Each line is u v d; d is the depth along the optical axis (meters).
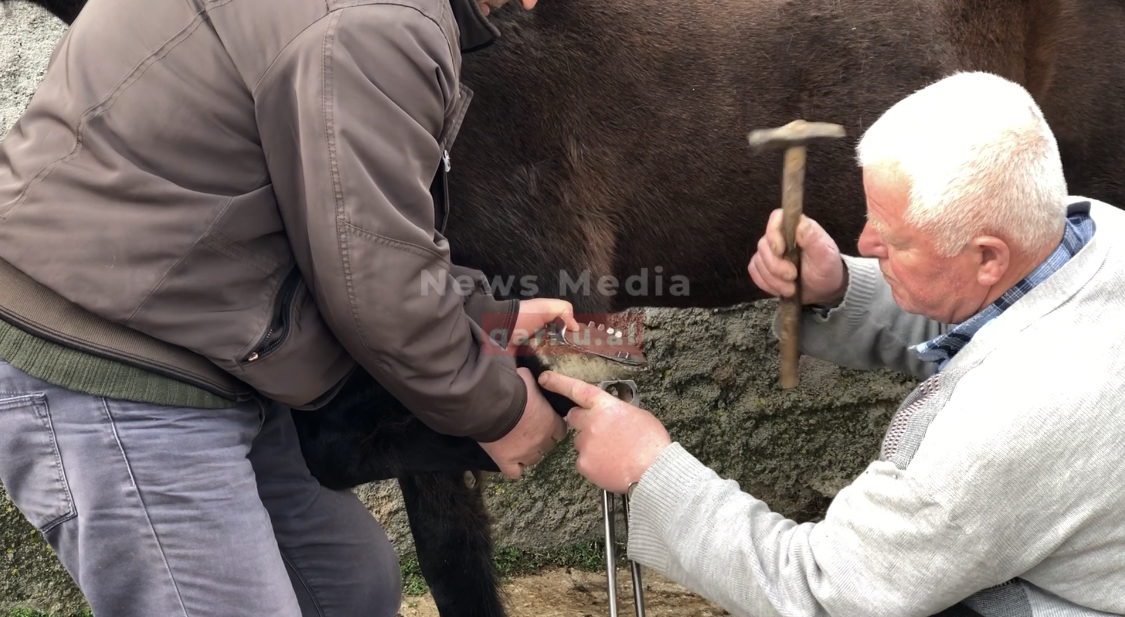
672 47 2.28
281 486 2.11
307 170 1.49
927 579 1.51
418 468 2.05
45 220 1.54
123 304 1.53
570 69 2.20
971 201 1.48
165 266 1.54
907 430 1.58
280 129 1.53
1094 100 2.52
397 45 1.49
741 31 2.32
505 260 2.14
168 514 1.61
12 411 1.59
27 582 3.05
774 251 1.84
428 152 1.56
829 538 1.60
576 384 1.81
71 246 1.53
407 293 1.53
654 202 2.33
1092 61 2.49
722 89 2.30
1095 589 1.52
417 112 1.53
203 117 1.55
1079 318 1.50
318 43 1.47
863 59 2.36
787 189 1.74
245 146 1.57
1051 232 1.51
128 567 1.62
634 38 2.26
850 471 3.57
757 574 1.63
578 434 1.81
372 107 1.48
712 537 1.67
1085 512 1.46
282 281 1.66
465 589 2.56
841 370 3.53
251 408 1.76
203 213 1.54
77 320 1.55
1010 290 1.57
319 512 2.15
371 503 3.28
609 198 2.29
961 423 1.49
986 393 1.49
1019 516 1.47
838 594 1.56
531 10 2.18
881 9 2.38
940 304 1.62
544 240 2.18
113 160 1.53
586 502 3.45
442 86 1.57
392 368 1.59
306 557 2.16
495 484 3.36
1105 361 1.46
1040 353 1.49
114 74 1.56
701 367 3.42
